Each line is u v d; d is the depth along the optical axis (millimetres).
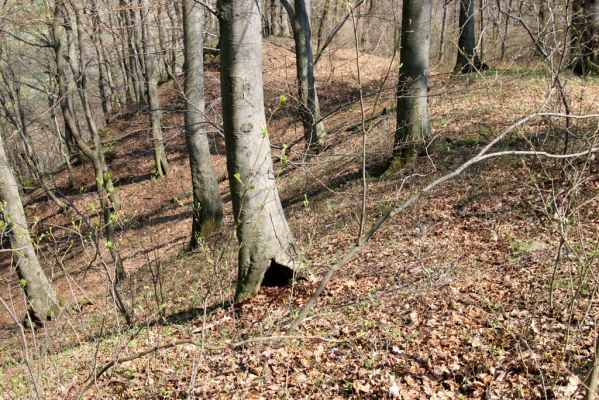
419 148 11594
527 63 13922
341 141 15578
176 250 14406
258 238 7508
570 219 7211
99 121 34031
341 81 21297
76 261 14898
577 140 9125
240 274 7684
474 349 5164
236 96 7082
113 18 16969
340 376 5191
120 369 6062
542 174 8930
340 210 11078
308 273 7711
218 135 22859
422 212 9453
